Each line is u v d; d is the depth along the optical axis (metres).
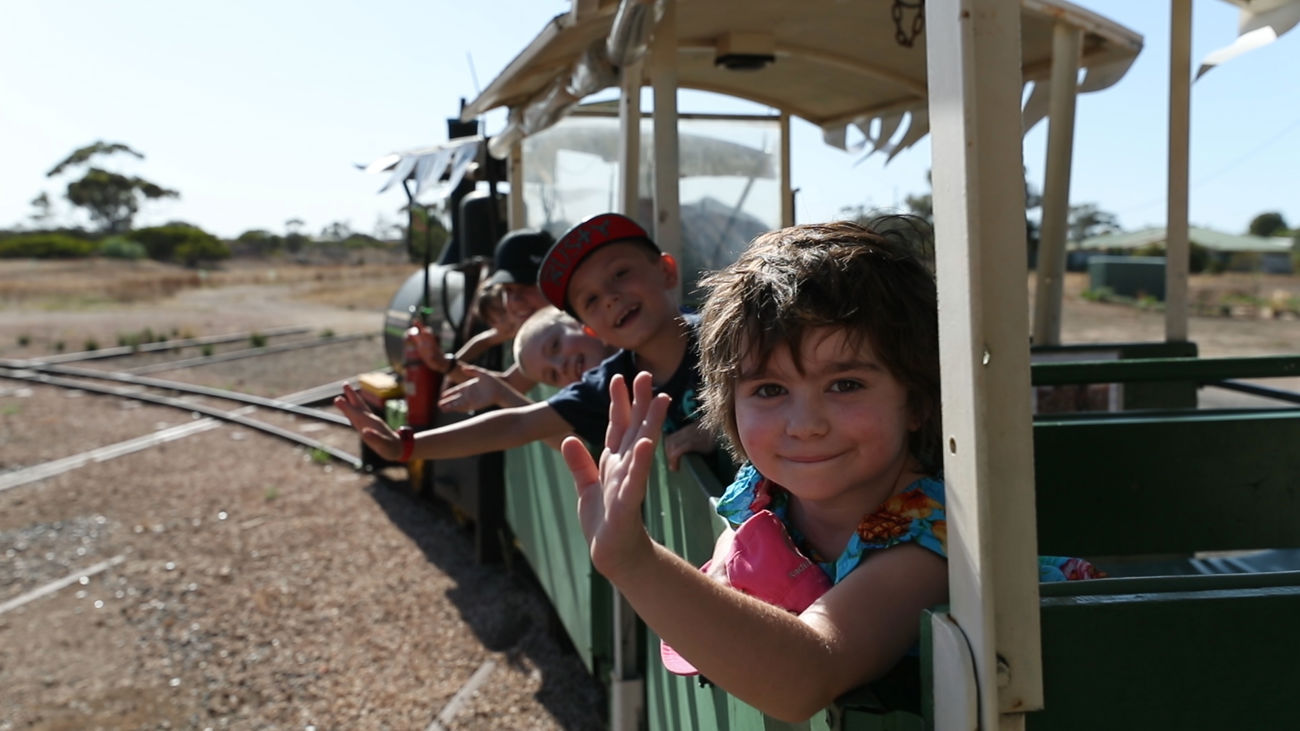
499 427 2.23
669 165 2.93
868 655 1.06
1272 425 2.15
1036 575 0.92
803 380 1.15
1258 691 0.98
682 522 2.07
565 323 3.06
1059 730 0.97
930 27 0.92
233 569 5.55
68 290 40.06
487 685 4.03
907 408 1.18
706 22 3.45
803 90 4.62
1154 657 0.97
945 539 1.12
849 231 1.18
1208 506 2.15
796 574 1.26
